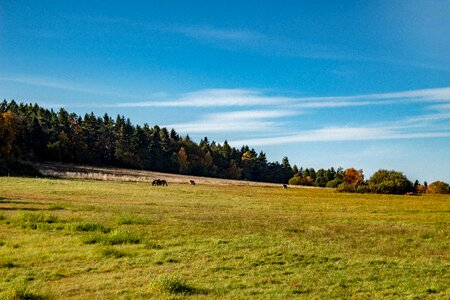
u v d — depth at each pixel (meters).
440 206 51.12
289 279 14.19
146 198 47.88
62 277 13.82
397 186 87.62
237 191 78.62
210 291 12.54
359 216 37.75
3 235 20.58
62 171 105.25
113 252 17.30
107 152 163.38
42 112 172.62
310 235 24.30
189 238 21.62
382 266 16.56
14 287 11.97
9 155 114.38
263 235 23.50
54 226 23.42
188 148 192.25
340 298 12.21
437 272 15.79
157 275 14.22
